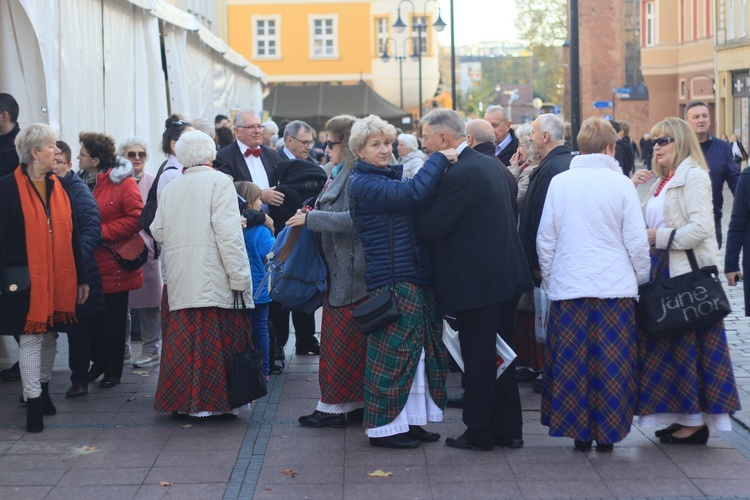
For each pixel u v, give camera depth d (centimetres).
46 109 823
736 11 4028
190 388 666
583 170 592
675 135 602
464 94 10731
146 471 577
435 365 616
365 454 604
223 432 654
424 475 565
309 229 662
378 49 5044
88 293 704
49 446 627
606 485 544
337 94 3553
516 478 557
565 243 588
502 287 582
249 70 2309
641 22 5453
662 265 599
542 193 719
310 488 546
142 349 862
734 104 4134
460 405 718
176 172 791
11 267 645
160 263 859
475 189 577
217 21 3797
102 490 546
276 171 855
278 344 882
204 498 533
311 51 5078
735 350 901
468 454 601
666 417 603
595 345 585
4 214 647
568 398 587
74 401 741
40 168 661
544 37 6438
